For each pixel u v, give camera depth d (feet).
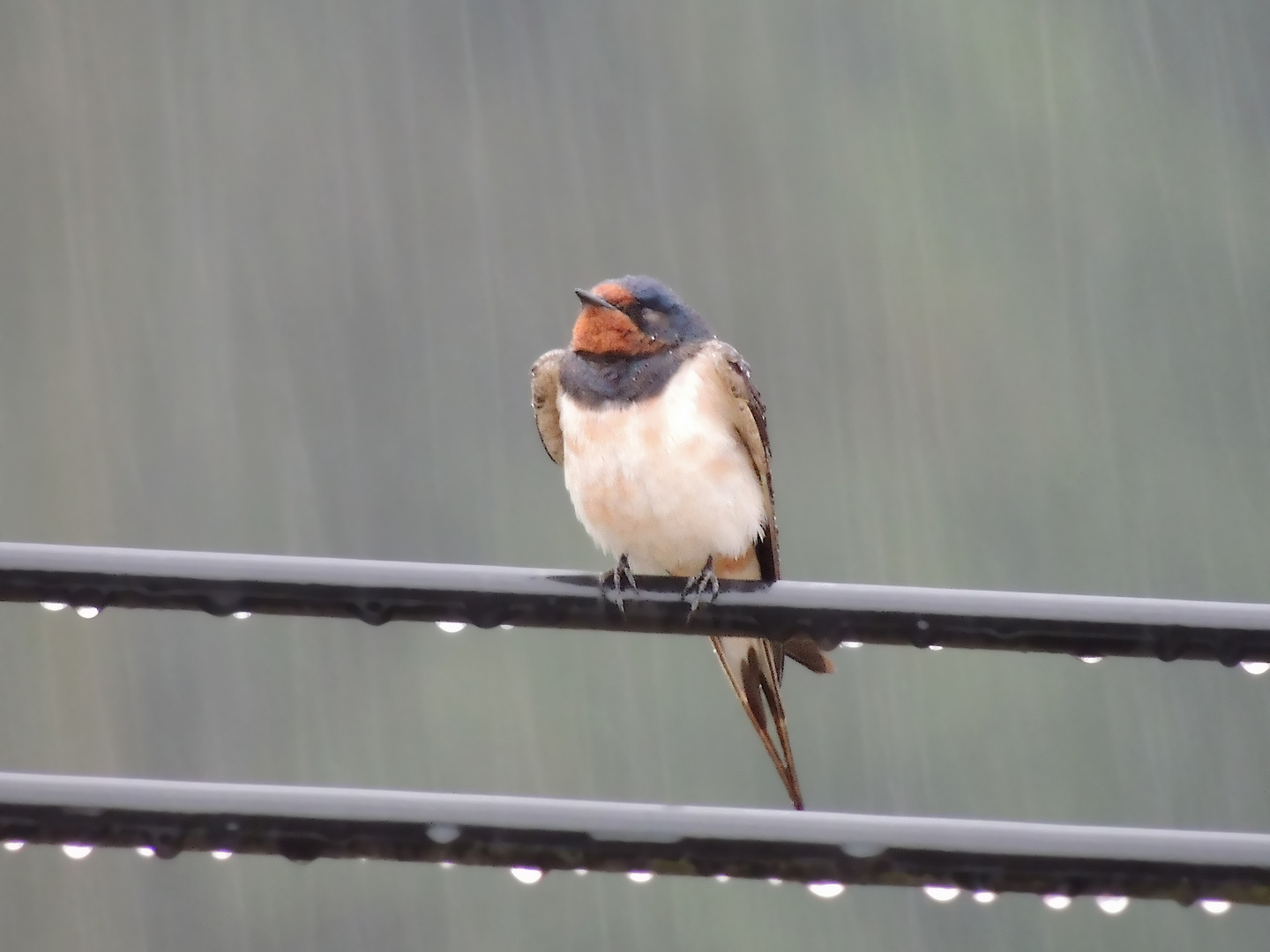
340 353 80.79
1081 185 80.59
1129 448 72.79
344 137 88.58
